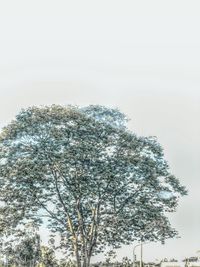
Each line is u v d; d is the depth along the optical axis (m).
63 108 44.91
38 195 45.28
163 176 45.84
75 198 45.00
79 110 47.28
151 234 45.81
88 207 45.91
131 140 45.34
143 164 44.56
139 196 45.56
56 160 43.34
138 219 45.38
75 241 44.97
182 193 46.38
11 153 44.38
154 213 45.19
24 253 84.81
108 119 47.75
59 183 45.12
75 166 43.91
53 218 46.47
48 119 43.56
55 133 43.19
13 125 43.94
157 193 45.84
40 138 43.94
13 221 45.03
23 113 44.97
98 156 43.94
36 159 43.94
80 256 44.94
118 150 44.97
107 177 43.62
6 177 43.56
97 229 45.19
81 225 45.19
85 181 44.06
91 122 44.28
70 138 44.06
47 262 69.56
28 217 45.56
